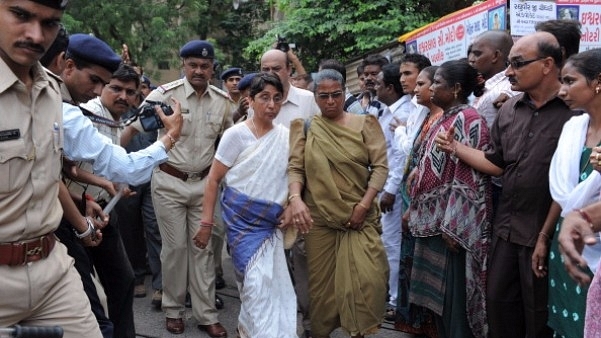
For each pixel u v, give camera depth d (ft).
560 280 9.81
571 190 9.29
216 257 18.45
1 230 7.47
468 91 12.37
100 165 9.16
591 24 16.28
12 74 7.39
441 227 11.90
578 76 9.20
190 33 64.23
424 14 36.73
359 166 12.65
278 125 13.15
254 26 71.15
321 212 12.56
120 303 11.69
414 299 12.96
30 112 7.62
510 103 11.37
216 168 12.85
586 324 7.61
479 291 11.66
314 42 38.73
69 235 9.87
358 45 35.24
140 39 59.67
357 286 12.43
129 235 17.88
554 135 10.46
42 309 8.07
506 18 16.56
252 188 12.55
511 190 10.89
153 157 9.61
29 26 7.23
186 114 14.87
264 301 12.23
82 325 8.27
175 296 15.08
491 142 11.67
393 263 16.55
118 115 12.62
